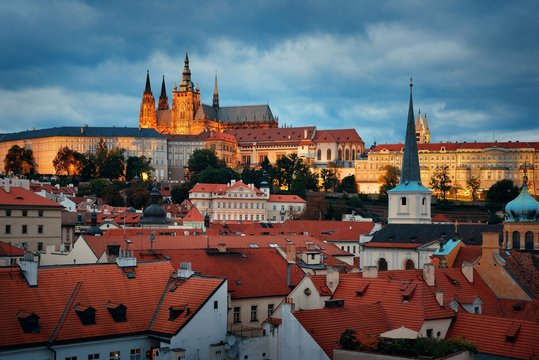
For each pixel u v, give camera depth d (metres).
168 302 106.69
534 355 92.94
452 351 86.81
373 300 110.38
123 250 142.00
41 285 100.69
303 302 117.94
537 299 127.31
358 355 85.56
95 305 101.81
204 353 102.38
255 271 134.38
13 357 91.12
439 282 124.69
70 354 95.31
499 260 131.62
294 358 96.44
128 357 100.88
